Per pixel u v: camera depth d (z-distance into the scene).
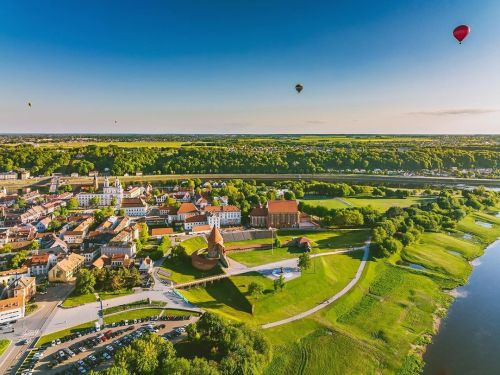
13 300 173.62
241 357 136.88
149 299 191.50
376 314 190.38
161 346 137.88
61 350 149.25
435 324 183.62
